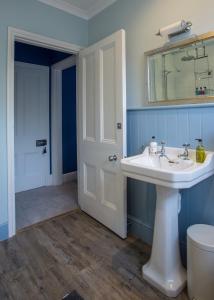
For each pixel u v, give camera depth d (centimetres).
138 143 199
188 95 160
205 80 150
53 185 372
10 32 196
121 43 183
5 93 198
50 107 364
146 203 201
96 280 154
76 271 163
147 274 152
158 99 180
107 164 212
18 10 201
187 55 159
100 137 218
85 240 203
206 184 155
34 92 344
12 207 209
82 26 248
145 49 188
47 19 220
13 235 211
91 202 244
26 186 346
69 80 386
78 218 247
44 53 348
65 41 234
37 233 216
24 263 171
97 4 229
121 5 208
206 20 148
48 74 356
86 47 251
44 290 145
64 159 394
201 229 142
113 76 196
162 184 122
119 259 176
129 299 138
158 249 148
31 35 209
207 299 128
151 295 141
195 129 157
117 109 194
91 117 231
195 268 129
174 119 169
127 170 143
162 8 173
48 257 179
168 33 161
